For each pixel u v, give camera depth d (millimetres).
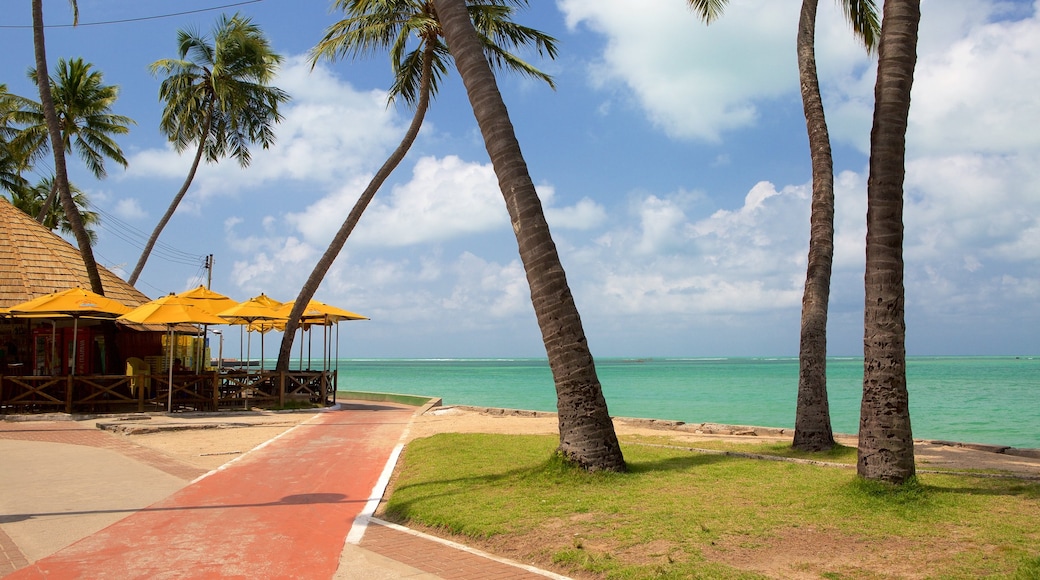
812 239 12234
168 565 5922
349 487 9602
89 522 7473
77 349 22016
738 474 9094
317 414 21188
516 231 9328
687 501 7500
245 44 28922
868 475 7641
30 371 21188
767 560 5512
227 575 5648
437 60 23203
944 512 6723
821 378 11859
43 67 22562
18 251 22875
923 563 5266
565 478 8727
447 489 8758
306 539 6820
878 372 7668
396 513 7965
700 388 53281
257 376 22406
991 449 13914
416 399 27641
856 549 5699
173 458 12109
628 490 8117
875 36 14039
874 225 7789
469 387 57469
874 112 7977
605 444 9039
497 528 6840
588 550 5988
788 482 8469
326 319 25062
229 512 8023
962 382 60750
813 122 12406
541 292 9211
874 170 7824
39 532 7023
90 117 37031
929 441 15086
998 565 5102
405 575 5645
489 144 9453
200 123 31656
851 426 24656
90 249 22719
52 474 10461
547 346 9281
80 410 19953
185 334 26688
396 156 23109
